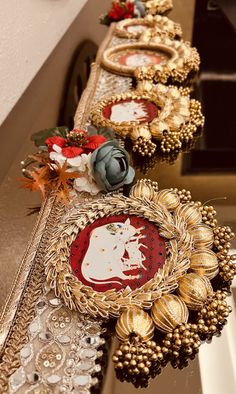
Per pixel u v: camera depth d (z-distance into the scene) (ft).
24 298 1.16
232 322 1.13
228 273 1.20
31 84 2.15
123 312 1.10
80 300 1.12
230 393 1.01
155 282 1.14
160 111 1.80
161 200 1.38
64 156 1.47
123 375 1.05
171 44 2.34
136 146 1.67
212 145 1.74
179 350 1.08
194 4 2.95
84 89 2.19
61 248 1.24
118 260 1.23
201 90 2.11
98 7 3.23
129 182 1.45
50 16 2.50
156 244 1.26
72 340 1.08
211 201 1.47
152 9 2.96
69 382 1.01
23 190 1.54
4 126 1.85
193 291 1.11
